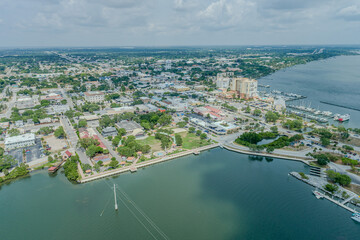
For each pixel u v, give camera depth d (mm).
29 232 173500
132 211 194875
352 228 182375
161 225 180500
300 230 179500
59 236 169500
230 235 173125
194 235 171625
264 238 170875
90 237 168375
